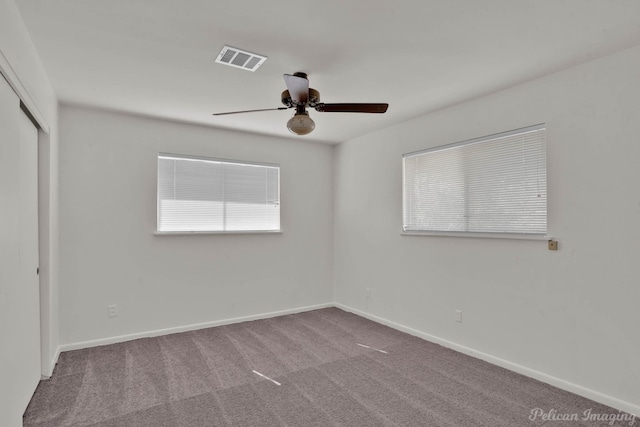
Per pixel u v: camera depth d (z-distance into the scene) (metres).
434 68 2.63
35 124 2.57
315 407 2.41
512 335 2.99
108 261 3.64
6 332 1.76
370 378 2.85
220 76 2.76
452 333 3.50
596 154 2.48
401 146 4.06
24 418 2.27
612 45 2.29
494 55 2.44
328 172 5.18
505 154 3.07
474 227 3.31
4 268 1.72
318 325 4.28
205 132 4.20
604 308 2.45
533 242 2.85
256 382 2.78
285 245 4.80
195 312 4.13
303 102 2.64
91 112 3.57
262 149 4.62
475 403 2.46
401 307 4.08
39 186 2.79
